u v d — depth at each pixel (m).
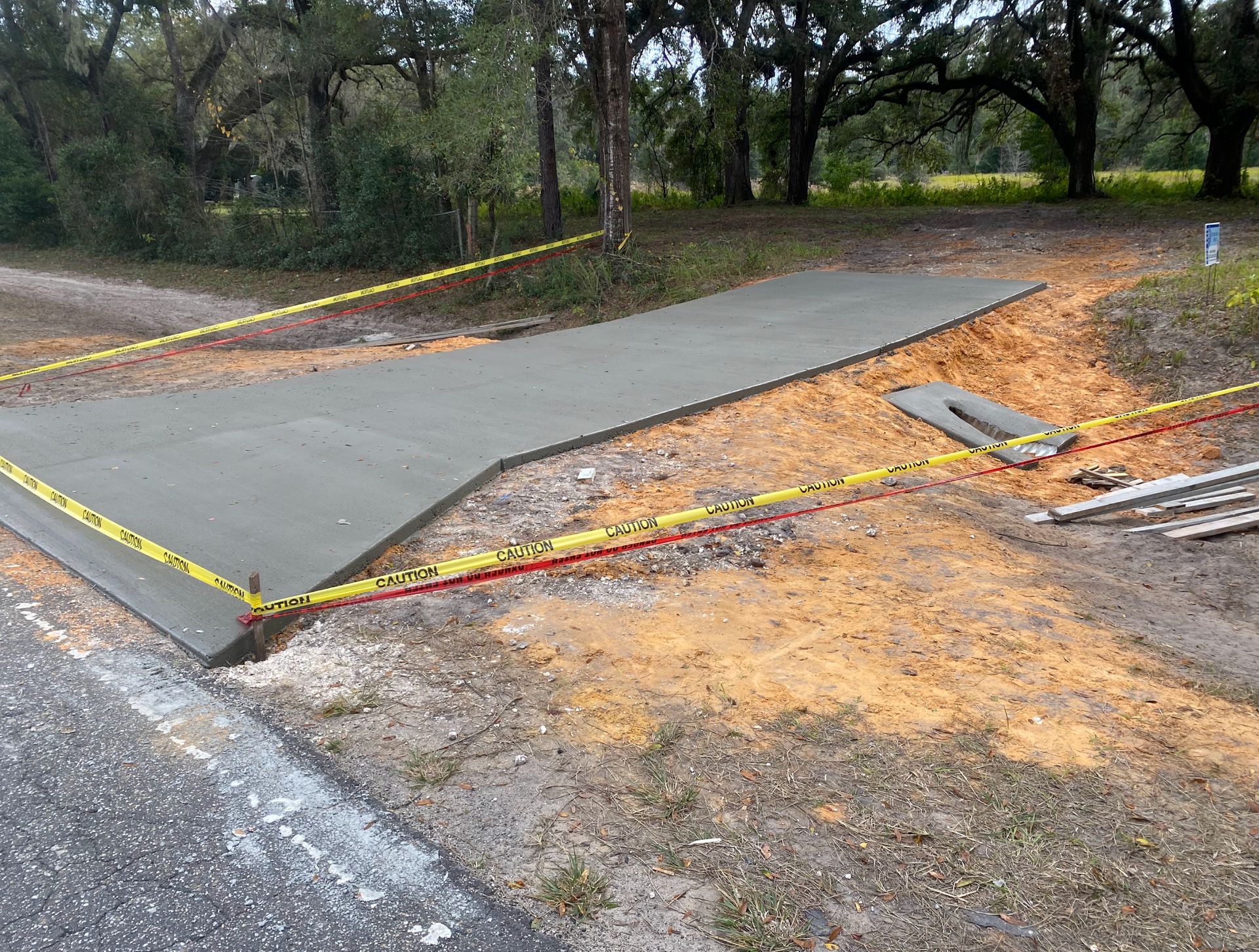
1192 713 3.78
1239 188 25.91
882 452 7.95
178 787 3.14
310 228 27.53
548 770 3.23
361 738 3.44
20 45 31.56
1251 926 2.52
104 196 30.77
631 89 28.11
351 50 23.48
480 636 4.29
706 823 2.94
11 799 3.07
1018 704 3.75
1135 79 35.12
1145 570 6.21
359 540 5.24
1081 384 11.22
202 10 28.80
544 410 8.21
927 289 14.39
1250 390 10.11
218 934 2.50
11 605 4.54
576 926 2.51
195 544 5.16
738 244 21.83
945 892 2.64
